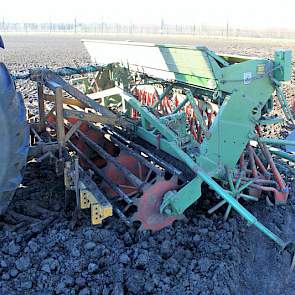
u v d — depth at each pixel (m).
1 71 3.91
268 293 4.37
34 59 23.30
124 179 5.47
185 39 52.03
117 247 4.54
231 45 38.69
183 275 4.29
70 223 4.82
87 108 6.34
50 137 5.71
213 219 5.27
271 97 5.18
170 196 4.77
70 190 5.11
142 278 4.13
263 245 5.04
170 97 6.46
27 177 5.96
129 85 6.48
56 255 4.29
